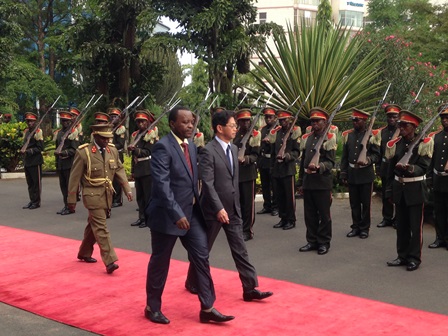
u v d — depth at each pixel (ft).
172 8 53.42
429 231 30.68
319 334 16.37
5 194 44.57
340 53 44.55
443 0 95.71
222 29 53.83
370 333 16.42
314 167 25.58
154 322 17.54
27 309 19.03
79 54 62.80
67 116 37.55
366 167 29.14
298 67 43.65
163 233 17.20
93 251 26.68
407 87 48.16
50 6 90.27
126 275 22.75
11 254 26.32
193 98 81.41
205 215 18.98
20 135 54.39
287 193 31.22
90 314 18.43
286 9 142.31
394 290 20.72
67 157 36.19
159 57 71.72
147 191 32.12
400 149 23.73
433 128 41.91
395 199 23.61
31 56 90.48
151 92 60.85
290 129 31.09
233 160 19.51
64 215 36.11
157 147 17.29
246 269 19.20
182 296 20.06
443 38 73.26
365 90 44.57
